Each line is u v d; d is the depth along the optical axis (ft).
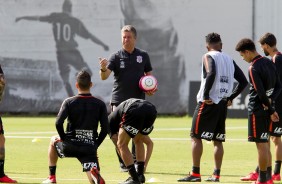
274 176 114.11
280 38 330.95
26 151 162.20
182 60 337.72
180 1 337.72
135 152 114.21
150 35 339.36
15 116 344.08
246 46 101.45
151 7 338.95
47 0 348.18
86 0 345.10
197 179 109.40
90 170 91.30
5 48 350.43
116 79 122.01
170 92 337.52
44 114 347.36
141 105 98.32
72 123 93.20
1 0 350.02
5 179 104.27
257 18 333.62
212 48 109.91
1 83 103.19
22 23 349.41
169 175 120.26
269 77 101.45
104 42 344.28
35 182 106.42
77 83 93.86
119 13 342.44
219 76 108.17
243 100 296.10
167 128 244.22
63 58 347.15
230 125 257.14
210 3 336.49
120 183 100.42
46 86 347.15
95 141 94.17
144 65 122.93
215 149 110.93
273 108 100.17
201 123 108.47
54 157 100.73
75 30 345.72
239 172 125.18
